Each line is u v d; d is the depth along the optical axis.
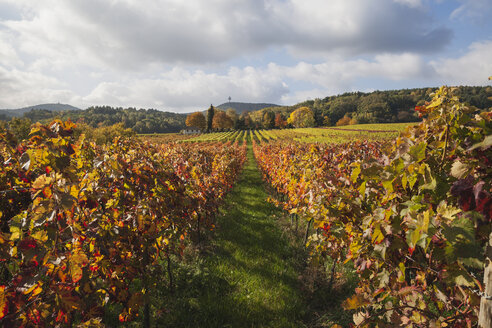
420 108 1.87
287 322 3.52
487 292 1.23
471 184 1.27
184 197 4.21
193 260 4.97
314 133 58.91
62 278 1.73
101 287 2.41
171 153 9.20
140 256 2.99
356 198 2.61
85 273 2.04
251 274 4.63
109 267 2.40
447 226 1.34
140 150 6.61
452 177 1.51
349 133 50.66
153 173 3.57
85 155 4.08
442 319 1.62
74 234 1.82
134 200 3.10
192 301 3.85
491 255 1.20
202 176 6.77
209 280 4.41
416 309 1.70
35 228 1.82
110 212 2.46
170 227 4.16
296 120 111.12
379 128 61.78
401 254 1.91
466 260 1.24
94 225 2.21
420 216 1.42
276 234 6.53
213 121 113.31
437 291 1.76
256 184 14.41
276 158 11.62
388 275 2.02
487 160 1.41
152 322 3.44
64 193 1.81
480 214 1.25
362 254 2.44
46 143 2.29
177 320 3.50
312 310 3.82
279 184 9.35
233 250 5.57
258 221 7.52
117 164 2.82
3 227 2.47
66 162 2.33
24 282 1.56
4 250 1.65
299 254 5.41
